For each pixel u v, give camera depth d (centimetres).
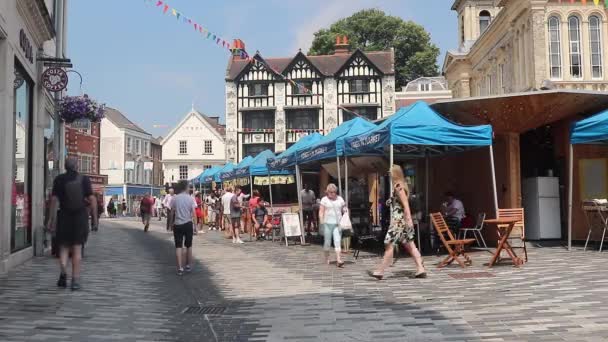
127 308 674
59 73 1223
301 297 735
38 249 1212
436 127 1021
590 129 1118
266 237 1833
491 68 3234
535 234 1345
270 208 1814
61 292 764
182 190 1009
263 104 4431
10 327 561
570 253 1117
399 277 874
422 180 1569
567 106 1248
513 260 949
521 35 2686
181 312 661
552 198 1345
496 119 1267
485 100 1223
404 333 532
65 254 802
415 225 1241
